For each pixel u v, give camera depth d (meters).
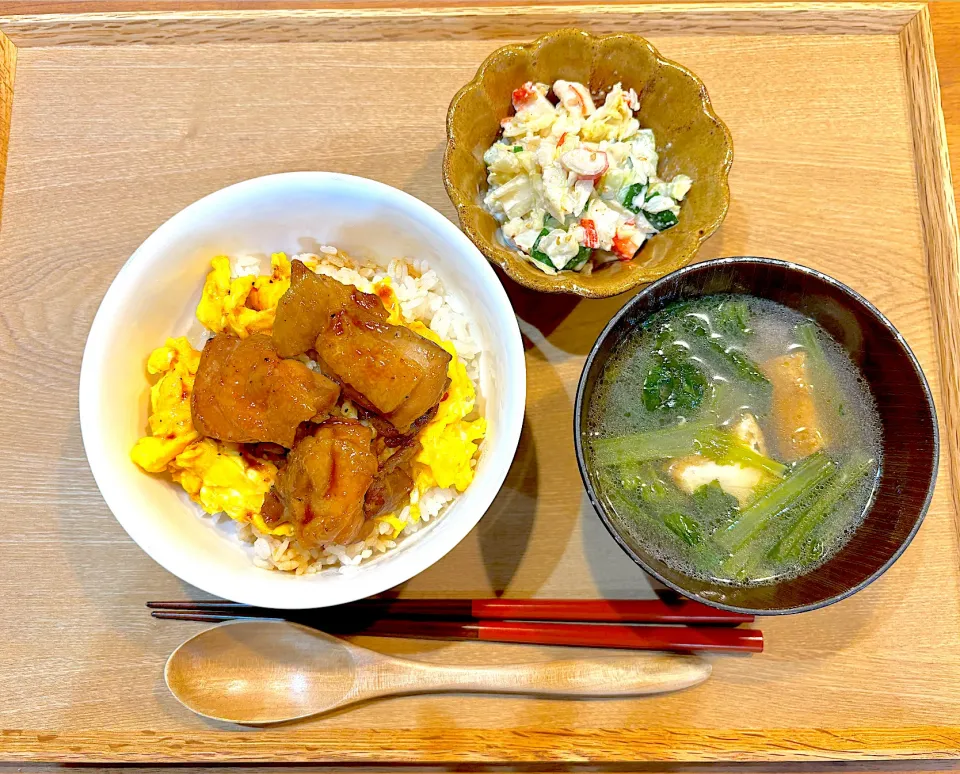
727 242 0.34
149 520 0.28
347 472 0.27
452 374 0.30
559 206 0.31
